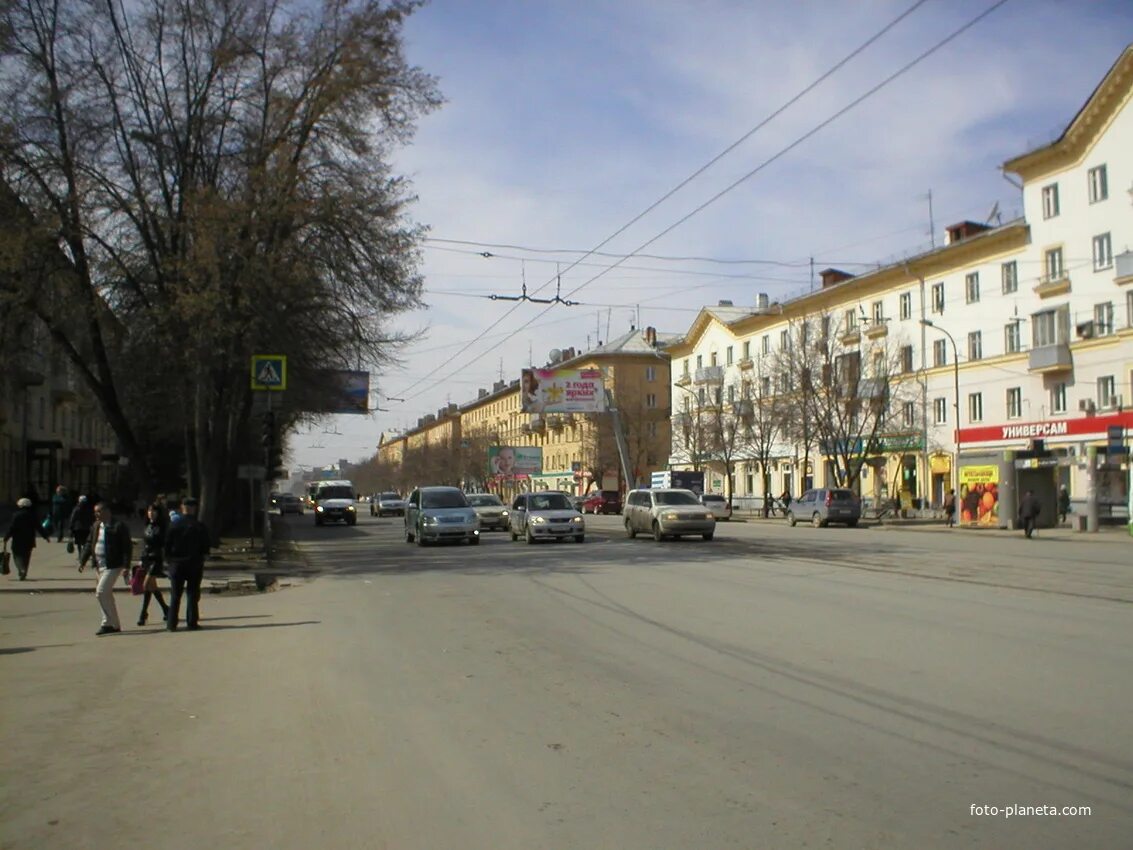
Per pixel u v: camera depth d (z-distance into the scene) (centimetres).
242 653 1129
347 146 2361
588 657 1027
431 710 803
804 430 5294
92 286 2273
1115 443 3697
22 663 1080
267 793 596
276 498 7675
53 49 2247
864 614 1282
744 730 708
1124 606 1339
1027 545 2844
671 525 2978
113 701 874
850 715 741
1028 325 4772
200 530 1352
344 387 2844
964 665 919
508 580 1891
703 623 1236
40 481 4728
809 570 1950
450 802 569
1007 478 3956
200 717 805
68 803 586
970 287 5150
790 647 1041
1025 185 4791
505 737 710
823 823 516
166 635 1291
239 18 2336
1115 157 4319
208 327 2109
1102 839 489
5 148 2138
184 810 568
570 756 655
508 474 7675
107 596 1304
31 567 2264
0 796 602
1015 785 571
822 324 5472
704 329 7812
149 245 2286
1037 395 4722
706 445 6625
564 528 3038
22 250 2075
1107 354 4344
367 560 2547
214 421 2502
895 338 5653
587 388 6234
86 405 3034
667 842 495
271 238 2225
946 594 1499
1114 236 4325
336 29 2341
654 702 806
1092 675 867
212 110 2336
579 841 500
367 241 2348
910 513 5425
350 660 1053
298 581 2050
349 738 721
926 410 5406
